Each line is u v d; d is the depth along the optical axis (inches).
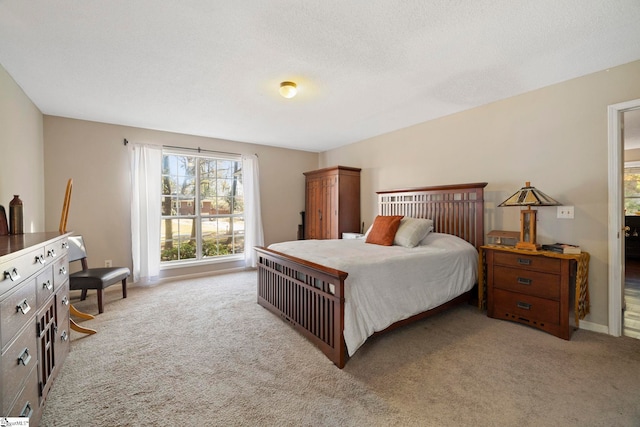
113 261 144.7
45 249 57.2
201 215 176.4
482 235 117.0
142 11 61.6
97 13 62.2
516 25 67.5
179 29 68.3
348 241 130.8
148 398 60.7
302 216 214.5
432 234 123.5
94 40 72.6
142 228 149.1
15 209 76.0
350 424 53.0
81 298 125.5
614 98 88.9
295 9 61.4
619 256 89.5
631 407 57.2
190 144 168.2
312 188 203.0
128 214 148.7
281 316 103.1
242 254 190.7
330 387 64.3
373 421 53.7
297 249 106.8
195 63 84.7
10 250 44.6
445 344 84.3
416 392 62.4
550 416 54.9
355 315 74.9
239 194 192.9
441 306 101.5
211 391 63.1
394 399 60.1
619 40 74.1
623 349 80.5
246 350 81.6
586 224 94.9
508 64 86.7
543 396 60.7
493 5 60.4
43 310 55.5
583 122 95.1
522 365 72.7
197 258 174.2
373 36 71.6
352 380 66.9
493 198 119.0
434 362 74.5
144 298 129.0
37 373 51.6
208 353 80.0
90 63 84.3
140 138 152.3
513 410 56.6
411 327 96.3
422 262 94.6
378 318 79.4
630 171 223.9
